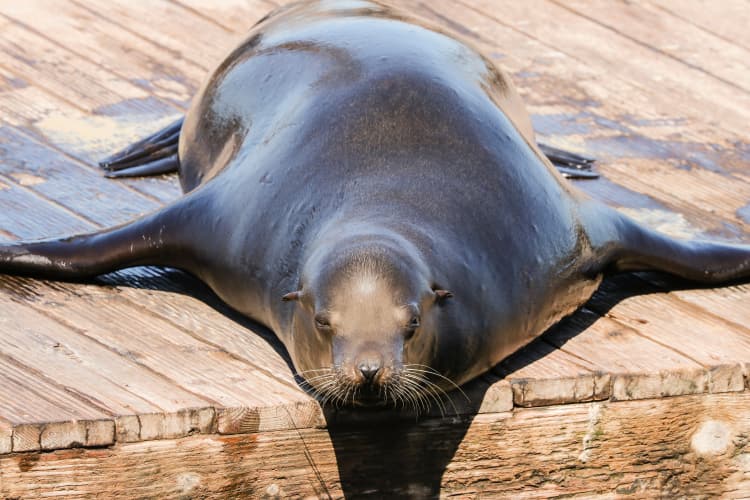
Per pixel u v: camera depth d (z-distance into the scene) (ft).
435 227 76.54
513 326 79.36
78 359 77.61
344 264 70.13
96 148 109.81
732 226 104.32
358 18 98.94
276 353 80.53
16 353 77.46
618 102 128.26
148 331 82.07
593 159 114.52
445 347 73.72
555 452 80.23
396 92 85.51
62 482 71.36
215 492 74.49
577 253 84.23
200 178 98.58
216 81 100.63
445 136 83.05
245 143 91.50
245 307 83.25
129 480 72.54
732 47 143.43
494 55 135.85
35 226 95.61
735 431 83.41
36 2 136.67
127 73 124.57
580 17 147.02
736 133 123.85
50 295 85.56
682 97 130.82
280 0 144.15
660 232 92.22
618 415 80.74
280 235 79.82
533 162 85.97
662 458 82.64
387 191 78.48
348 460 76.54
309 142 84.02
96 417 71.20
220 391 75.15
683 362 82.07
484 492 79.77
